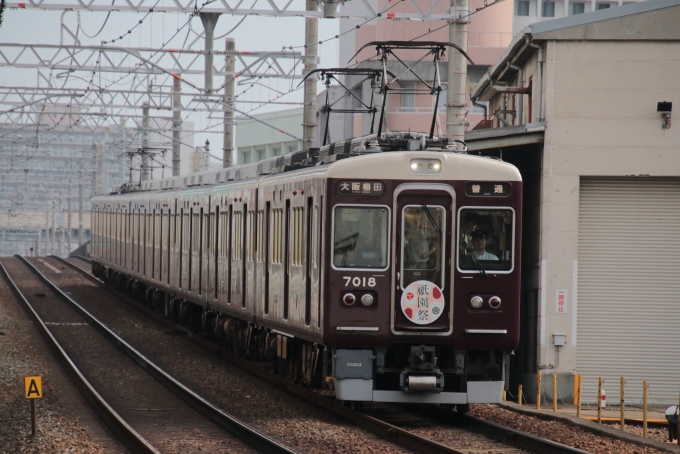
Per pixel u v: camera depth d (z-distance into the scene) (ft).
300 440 134.21
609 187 238.07
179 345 264.31
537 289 239.30
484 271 147.84
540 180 238.27
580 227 237.86
